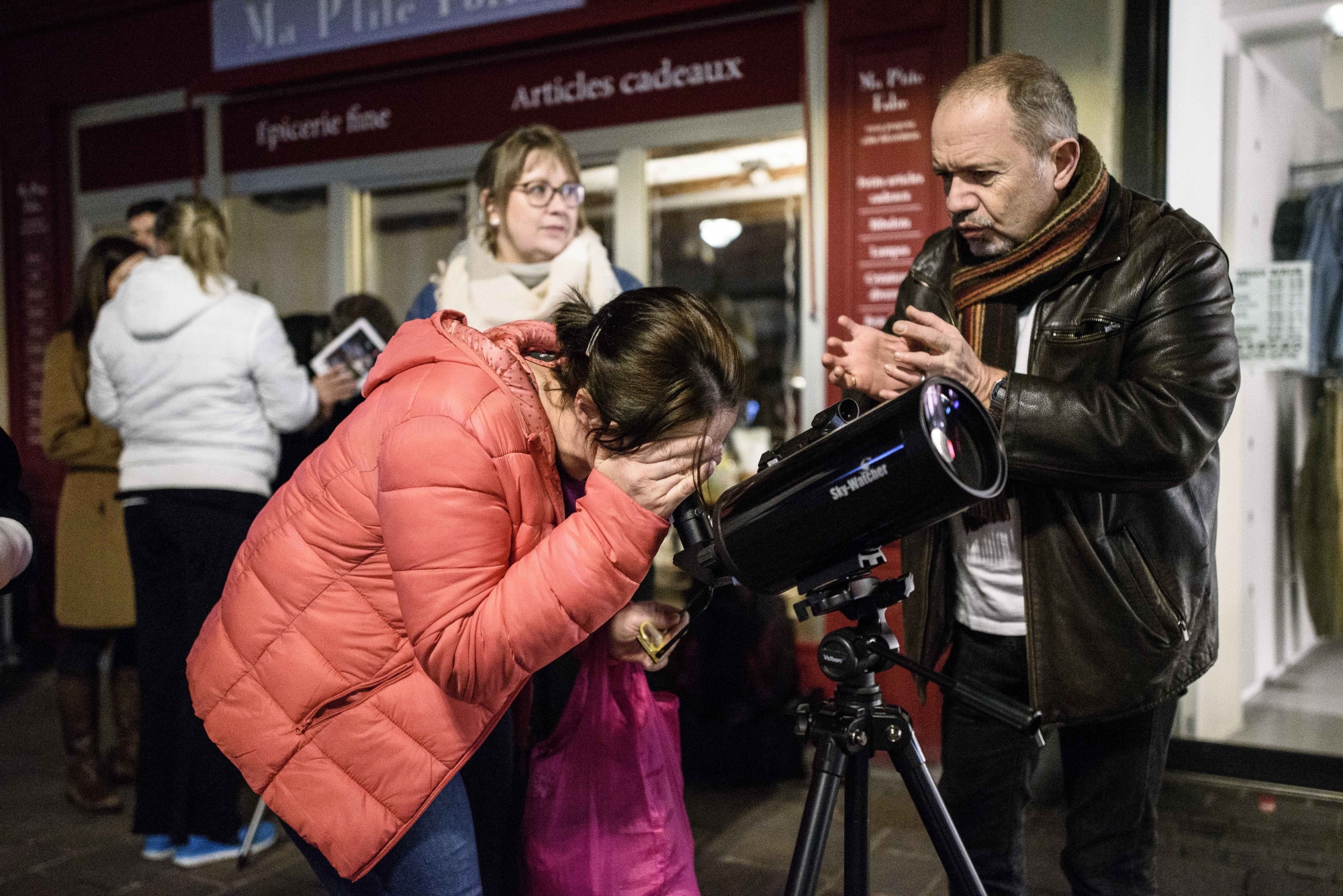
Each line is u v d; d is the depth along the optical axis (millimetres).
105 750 3666
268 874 2676
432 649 1203
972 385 1517
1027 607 1601
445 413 1223
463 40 4035
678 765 1615
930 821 1319
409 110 4297
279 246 4730
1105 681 1562
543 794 1538
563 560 1168
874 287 3439
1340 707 3539
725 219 4105
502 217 2596
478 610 1196
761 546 1213
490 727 1324
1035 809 2992
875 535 1184
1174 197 3098
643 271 3928
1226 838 2756
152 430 2646
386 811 1312
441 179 4320
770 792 3154
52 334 5062
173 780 2736
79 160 5055
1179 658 1608
